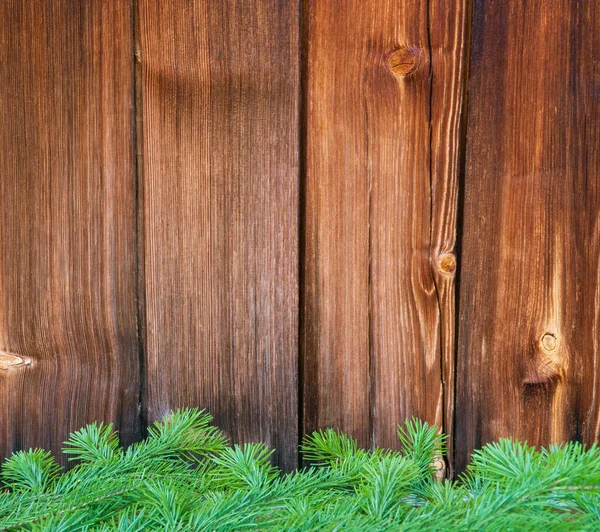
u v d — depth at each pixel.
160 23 0.86
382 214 0.86
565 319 0.85
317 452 0.85
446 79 0.85
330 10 0.85
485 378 0.86
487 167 0.85
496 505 0.67
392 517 0.71
